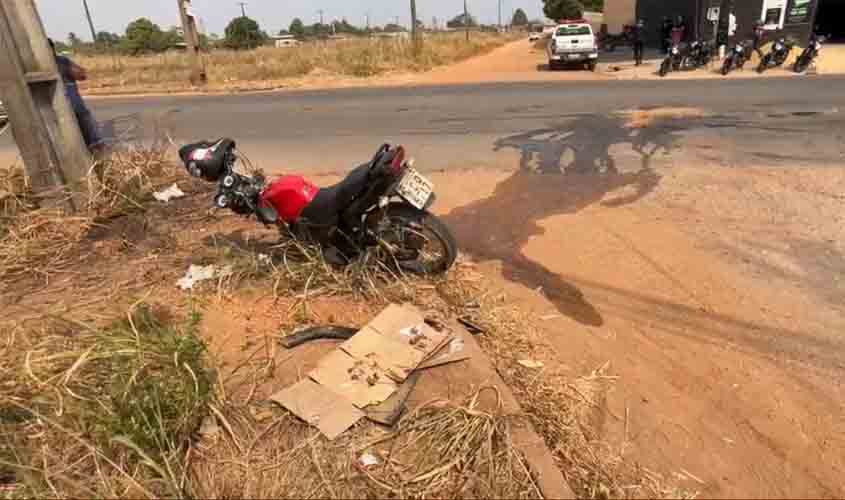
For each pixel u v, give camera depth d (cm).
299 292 387
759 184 596
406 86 1558
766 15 1991
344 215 389
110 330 307
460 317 358
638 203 564
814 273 416
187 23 1720
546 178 655
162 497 221
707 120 908
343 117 1091
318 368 301
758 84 1307
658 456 263
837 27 2844
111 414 243
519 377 310
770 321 363
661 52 2439
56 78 519
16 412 260
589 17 5816
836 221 497
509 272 439
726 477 252
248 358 318
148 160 638
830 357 329
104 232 502
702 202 556
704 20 2111
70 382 267
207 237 489
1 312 366
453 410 268
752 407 294
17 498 219
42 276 423
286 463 244
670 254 455
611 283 418
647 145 771
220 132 996
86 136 677
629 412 290
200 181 630
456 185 644
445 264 407
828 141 748
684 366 326
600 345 346
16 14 489
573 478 245
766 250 454
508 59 2655
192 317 308
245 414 272
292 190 396
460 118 1023
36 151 518
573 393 300
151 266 434
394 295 387
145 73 2150
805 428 280
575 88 1347
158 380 259
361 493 229
